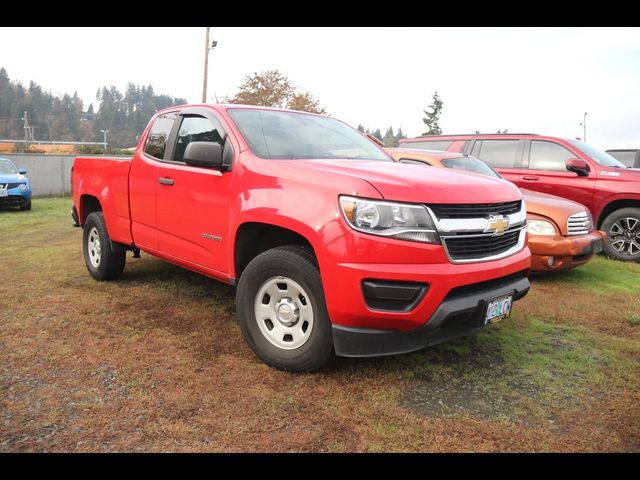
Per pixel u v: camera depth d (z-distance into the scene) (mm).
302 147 3934
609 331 4270
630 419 2787
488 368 3414
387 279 2779
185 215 4035
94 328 3996
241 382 3094
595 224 7719
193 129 4203
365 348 2902
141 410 2760
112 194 5016
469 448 2488
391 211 2812
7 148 44875
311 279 3006
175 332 3936
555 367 3473
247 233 3500
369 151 4383
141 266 6180
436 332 2984
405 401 2924
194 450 2422
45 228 10352
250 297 3336
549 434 2629
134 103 179625
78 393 2930
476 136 8898
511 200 3367
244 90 29906
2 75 158625
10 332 3887
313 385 3064
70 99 158000
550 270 5723
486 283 3131
